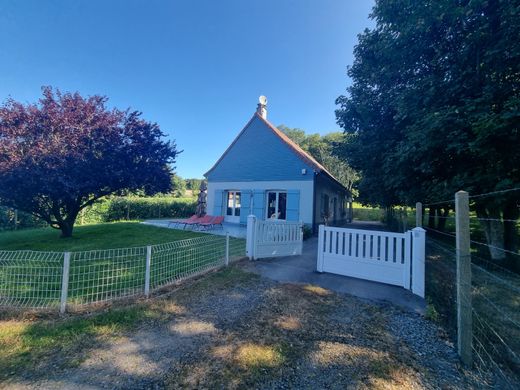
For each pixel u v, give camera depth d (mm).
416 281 4438
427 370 2385
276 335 3002
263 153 14445
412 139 6117
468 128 5398
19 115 8367
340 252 5508
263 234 6891
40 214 9727
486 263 7184
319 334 3051
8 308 3496
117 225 14203
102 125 9414
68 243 8531
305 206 12852
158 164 11016
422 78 6707
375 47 7906
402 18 6746
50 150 8320
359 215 32750
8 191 8242
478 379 2277
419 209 6371
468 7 5203
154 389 2068
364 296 4344
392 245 4957
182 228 12992
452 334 3088
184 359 2490
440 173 6770
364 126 9211
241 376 2250
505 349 2797
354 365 2439
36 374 2219
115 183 10008
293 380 2211
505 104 4746
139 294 4121
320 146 36188
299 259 6945
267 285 4770
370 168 9586
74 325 3084
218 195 16281
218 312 3602
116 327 3090
